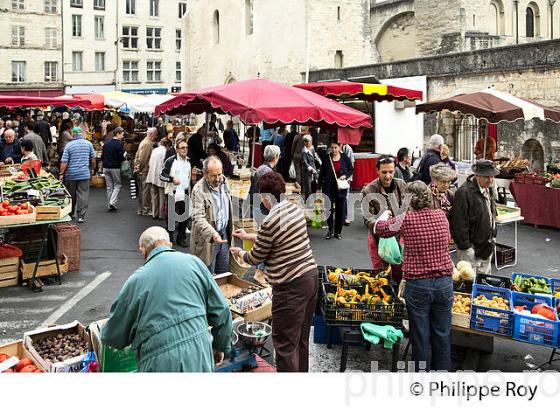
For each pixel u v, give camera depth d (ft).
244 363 14.34
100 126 77.56
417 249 14.37
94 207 42.34
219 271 20.03
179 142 30.19
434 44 85.20
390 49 97.14
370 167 50.44
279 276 13.67
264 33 91.50
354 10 86.22
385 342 14.87
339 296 16.07
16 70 132.98
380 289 16.39
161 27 153.58
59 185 29.84
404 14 93.50
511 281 17.87
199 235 19.06
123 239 32.40
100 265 27.17
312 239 32.65
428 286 14.30
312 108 22.75
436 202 19.75
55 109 66.39
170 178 30.07
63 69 138.82
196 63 115.55
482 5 82.74
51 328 14.17
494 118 30.86
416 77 61.82
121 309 10.54
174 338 10.19
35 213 22.93
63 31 138.41
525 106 31.65
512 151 52.42
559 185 35.04
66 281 24.68
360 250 30.12
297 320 13.73
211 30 109.09
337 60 86.12
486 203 19.57
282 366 13.58
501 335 15.02
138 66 151.43
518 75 52.11
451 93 58.59
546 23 94.48
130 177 48.75
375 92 37.29
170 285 10.51
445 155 29.58
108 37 145.89
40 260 24.25
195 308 10.61
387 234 15.05
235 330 14.82
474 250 19.93
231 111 22.68
